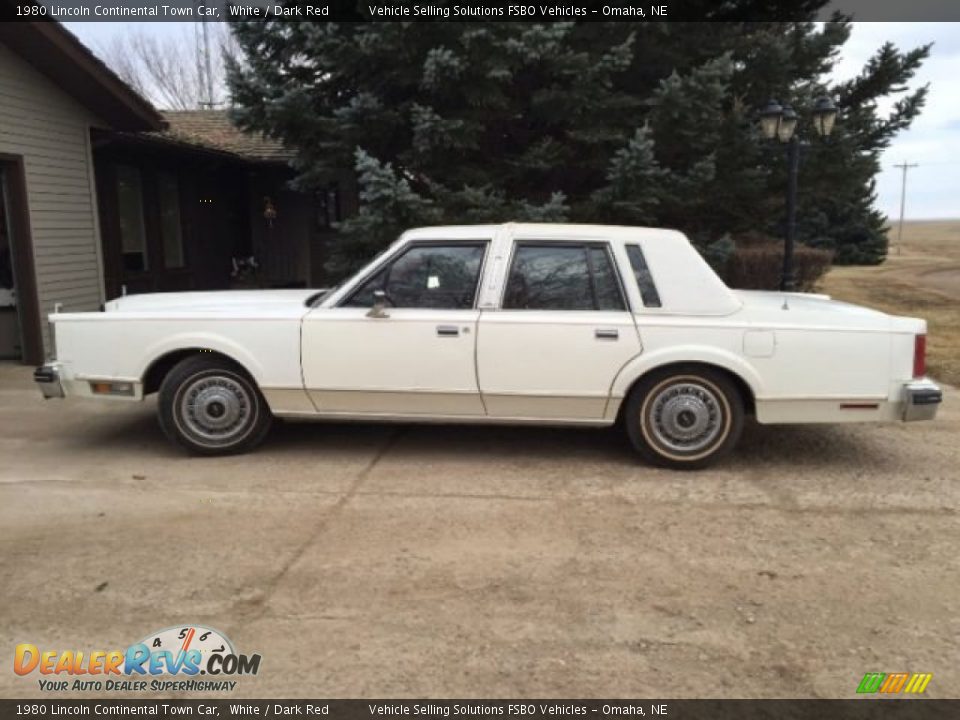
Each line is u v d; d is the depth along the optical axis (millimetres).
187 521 4328
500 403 5242
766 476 5129
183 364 5426
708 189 10391
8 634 3199
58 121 9453
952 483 5012
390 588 3557
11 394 7637
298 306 5590
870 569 3762
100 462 5402
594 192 9922
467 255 5270
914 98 12383
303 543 4035
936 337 10875
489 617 3307
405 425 6387
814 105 10695
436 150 9602
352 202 11977
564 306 5160
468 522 4312
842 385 5016
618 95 9812
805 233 28203
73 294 9797
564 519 4359
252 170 15734
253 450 5625
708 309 5082
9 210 8914
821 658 3018
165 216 13312
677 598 3473
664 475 5133
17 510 4496
